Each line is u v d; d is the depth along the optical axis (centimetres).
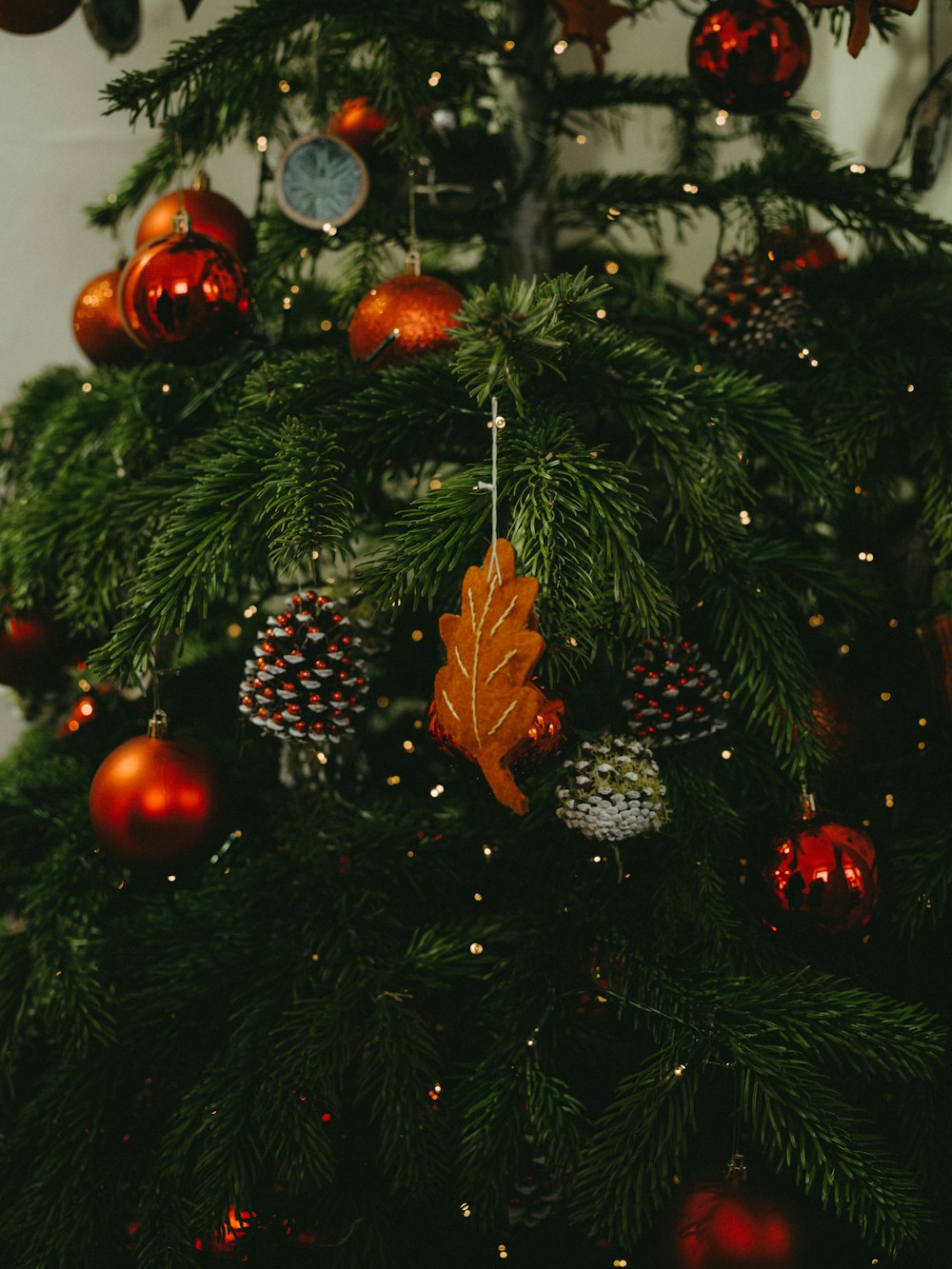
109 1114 77
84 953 82
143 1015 79
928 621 82
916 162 90
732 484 75
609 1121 73
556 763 80
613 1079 80
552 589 66
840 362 84
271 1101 73
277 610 105
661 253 105
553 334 68
